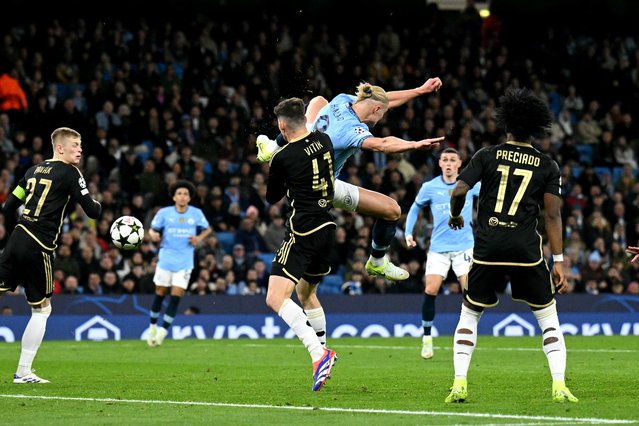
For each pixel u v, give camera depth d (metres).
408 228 44.25
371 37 89.31
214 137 73.69
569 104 86.88
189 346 50.00
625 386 28.38
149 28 83.50
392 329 60.56
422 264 65.25
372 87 28.03
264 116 76.44
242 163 72.31
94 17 83.56
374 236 30.06
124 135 72.00
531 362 38.69
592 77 88.62
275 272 26.39
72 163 30.36
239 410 22.81
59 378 31.80
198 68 77.19
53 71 75.00
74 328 56.91
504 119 24.17
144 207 66.81
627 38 94.62
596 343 52.41
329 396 25.91
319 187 26.33
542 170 23.88
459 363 24.22
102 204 63.88
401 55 83.50
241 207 69.00
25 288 29.88
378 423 20.09
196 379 31.34
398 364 38.03
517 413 21.72
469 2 88.94
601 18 95.31
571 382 29.75
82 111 72.50
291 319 26.05
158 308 49.94
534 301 24.11
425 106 80.56
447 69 84.50
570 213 72.56
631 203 75.06
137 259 59.84
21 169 65.69
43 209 29.64
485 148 24.33
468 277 24.33
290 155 26.14
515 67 86.75
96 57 76.19
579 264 68.06
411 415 21.47
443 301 61.56
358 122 27.16
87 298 57.38
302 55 80.25
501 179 23.80
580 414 21.44
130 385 29.28
